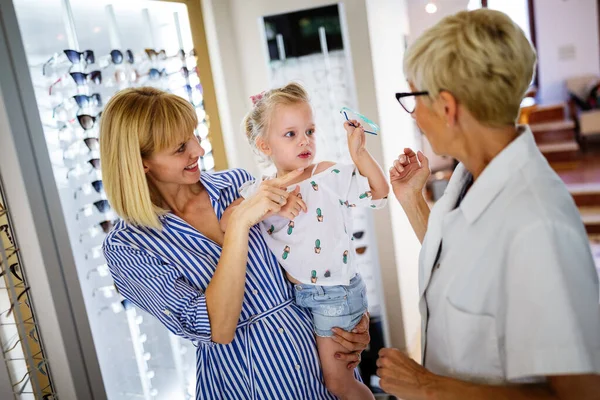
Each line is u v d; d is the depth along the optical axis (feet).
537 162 2.77
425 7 17.46
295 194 4.25
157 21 6.93
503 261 2.72
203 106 7.47
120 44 6.19
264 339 4.29
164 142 4.02
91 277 5.76
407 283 9.26
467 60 2.66
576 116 23.97
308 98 4.79
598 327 2.53
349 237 4.78
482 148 2.92
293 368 4.32
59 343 5.17
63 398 5.28
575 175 19.77
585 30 24.41
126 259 3.99
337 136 7.85
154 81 6.59
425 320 3.34
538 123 23.21
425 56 2.82
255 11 7.75
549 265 2.48
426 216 4.24
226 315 3.85
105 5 6.09
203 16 7.80
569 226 2.55
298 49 7.61
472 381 2.95
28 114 4.96
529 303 2.53
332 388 4.66
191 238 4.31
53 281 5.10
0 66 4.76
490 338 2.85
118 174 4.06
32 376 5.00
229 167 8.27
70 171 5.59
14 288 4.95
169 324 3.97
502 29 2.65
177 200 4.60
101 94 5.97
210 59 7.95
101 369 5.77
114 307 6.00
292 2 7.67
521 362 2.56
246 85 8.13
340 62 7.65
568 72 25.14
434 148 3.10
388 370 3.12
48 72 5.42
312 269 4.61
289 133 4.63
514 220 2.65
